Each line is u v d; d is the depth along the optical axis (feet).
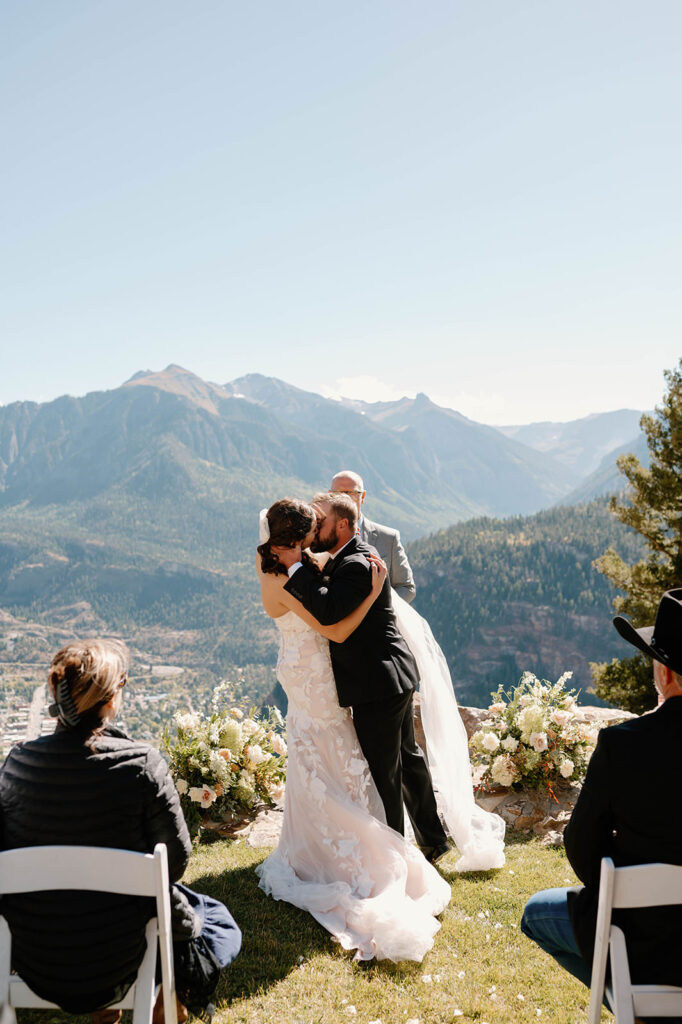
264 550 13.41
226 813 18.24
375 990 10.98
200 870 15.11
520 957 12.14
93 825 7.69
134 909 7.66
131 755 7.97
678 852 7.26
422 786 15.46
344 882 13.12
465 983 11.33
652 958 7.22
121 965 7.55
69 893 7.48
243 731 19.16
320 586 12.94
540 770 20.03
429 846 15.70
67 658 7.91
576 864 7.97
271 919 12.94
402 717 13.97
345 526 13.71
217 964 9.18
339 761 13.53
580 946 8.16
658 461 56.95
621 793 7.40
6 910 7.61
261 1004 10.53
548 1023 10.33
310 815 13.55
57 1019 10.27
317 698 13.48
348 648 13.39
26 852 7.38
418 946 11.67
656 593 56.90
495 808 19.76
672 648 7.47
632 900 7.10
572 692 21.63
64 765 7.73
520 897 14.37
